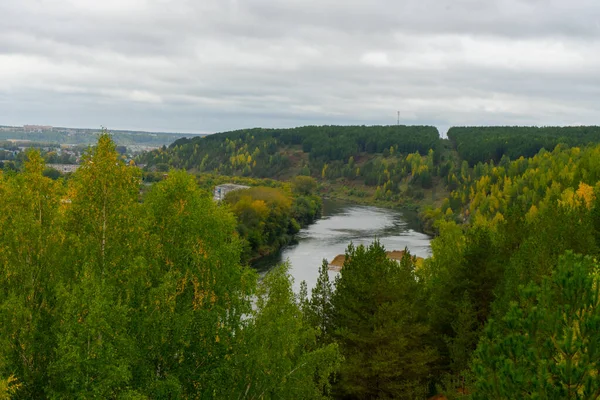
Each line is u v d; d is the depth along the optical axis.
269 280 26.22
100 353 16.92
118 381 17.08
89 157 23.12
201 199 28.17
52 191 23.98
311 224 172.12
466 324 34.84
